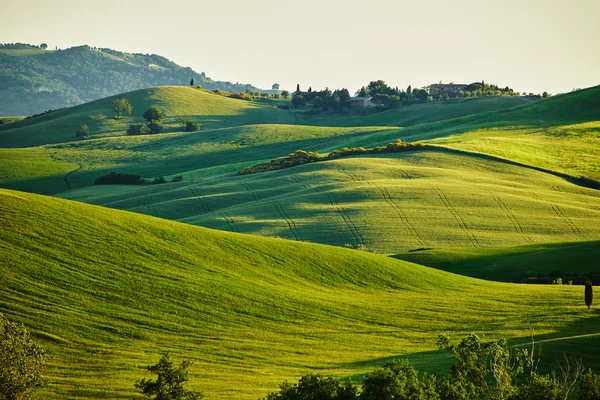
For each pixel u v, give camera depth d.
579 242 101.25
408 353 51.34
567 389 36.56
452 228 118.75
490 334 56.16
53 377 42.28
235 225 123.44
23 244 59.09
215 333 52.72
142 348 48.34
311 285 68.56
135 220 71.75
